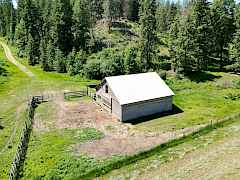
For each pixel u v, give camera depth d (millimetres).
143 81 44188
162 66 71000
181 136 33812
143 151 29844
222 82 58906
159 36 104375
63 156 30453
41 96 49406
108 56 72250
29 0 90188
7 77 64188
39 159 29906
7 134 35969
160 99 42844
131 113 40875
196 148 28625
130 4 124812
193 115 42438
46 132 36531
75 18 85188
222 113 43156
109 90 42688
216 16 70438
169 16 117062
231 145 27594
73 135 35750
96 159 29969
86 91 53000
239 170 21828
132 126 38906
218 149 27172
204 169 23359
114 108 41844
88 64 66812
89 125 38906
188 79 62375
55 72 71312
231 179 20703
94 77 66250
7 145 33062
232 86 56844
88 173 26594
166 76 64188
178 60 64750
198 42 66312
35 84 59562
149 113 42562
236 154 25094
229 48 74188
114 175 25766
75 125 38844
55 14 81938
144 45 69750
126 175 25297
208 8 69062
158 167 25781
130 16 125250
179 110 44656
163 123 39625
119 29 106188
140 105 41375
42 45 77125
